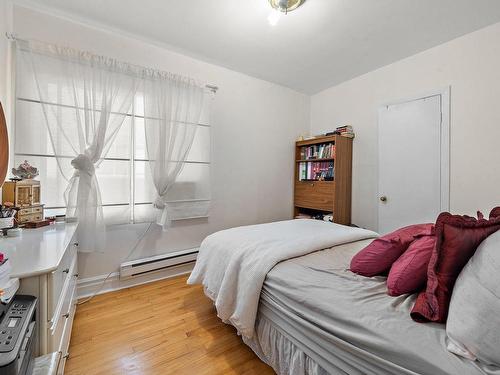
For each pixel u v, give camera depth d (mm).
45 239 1302
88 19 2031
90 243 1905
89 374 1257
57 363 822
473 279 740
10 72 1751
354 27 2109
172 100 2434
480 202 2109
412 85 2562
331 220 3031
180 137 2475
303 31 2176
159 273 2449
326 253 1533
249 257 1459
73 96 1921
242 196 3117
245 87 3082
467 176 2182
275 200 3455
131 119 2240
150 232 2426
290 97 3547
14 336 620
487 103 2064
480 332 648
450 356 680
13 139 1748
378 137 2863
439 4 1819
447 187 2293
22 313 743
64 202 1920
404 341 747
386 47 2418
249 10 1925
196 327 1672
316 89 3555
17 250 1106
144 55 2346
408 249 1124
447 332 744
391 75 2750
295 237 1776
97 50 2113
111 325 1676
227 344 1509
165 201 2471
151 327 1663
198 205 2693
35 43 1803
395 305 951
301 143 3498
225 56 2629
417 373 683
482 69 2090
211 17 2008
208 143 2750
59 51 1875
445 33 2176
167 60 2482
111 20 2049
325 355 961
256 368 1322
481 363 652
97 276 2150
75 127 1939
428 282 892
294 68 2898
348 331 870
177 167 2434
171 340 1534
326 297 1023
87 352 1409
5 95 1676
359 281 1165
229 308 1429
